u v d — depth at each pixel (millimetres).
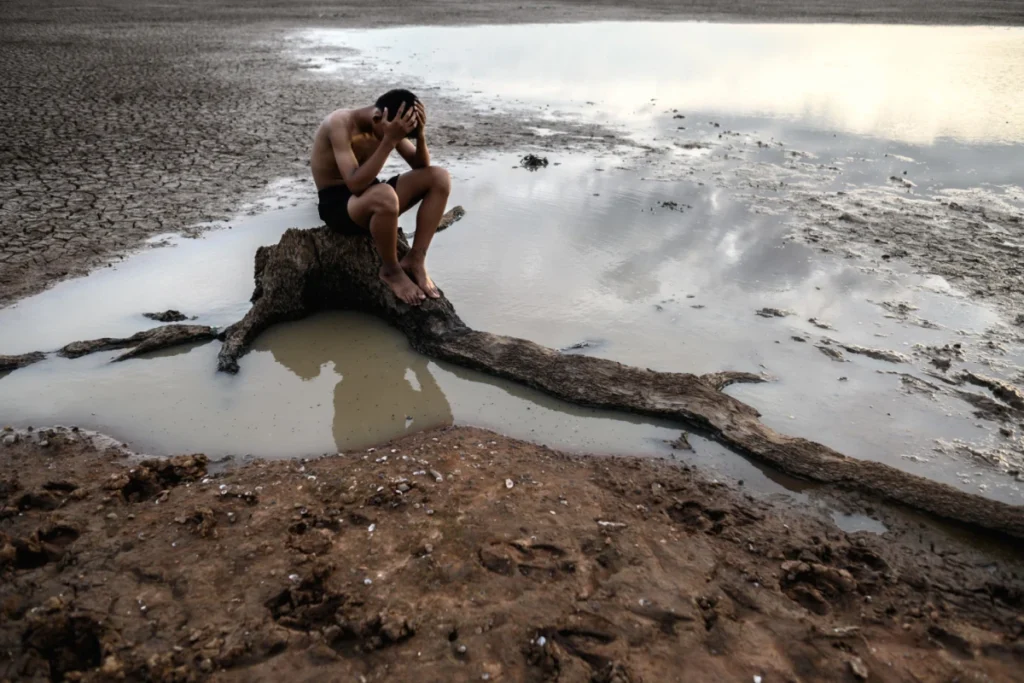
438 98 12320
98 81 13062
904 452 3580
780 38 18953
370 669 2230
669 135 9938
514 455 3467
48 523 2836
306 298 4953
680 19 23547
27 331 4578
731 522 3018
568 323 4832
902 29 20750
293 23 23734
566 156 8805
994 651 2381
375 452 3475
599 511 3031
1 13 25234
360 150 4586
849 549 2863
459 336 4535
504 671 2232
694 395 3906
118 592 2500
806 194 7434
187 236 6098
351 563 2670
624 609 2482
